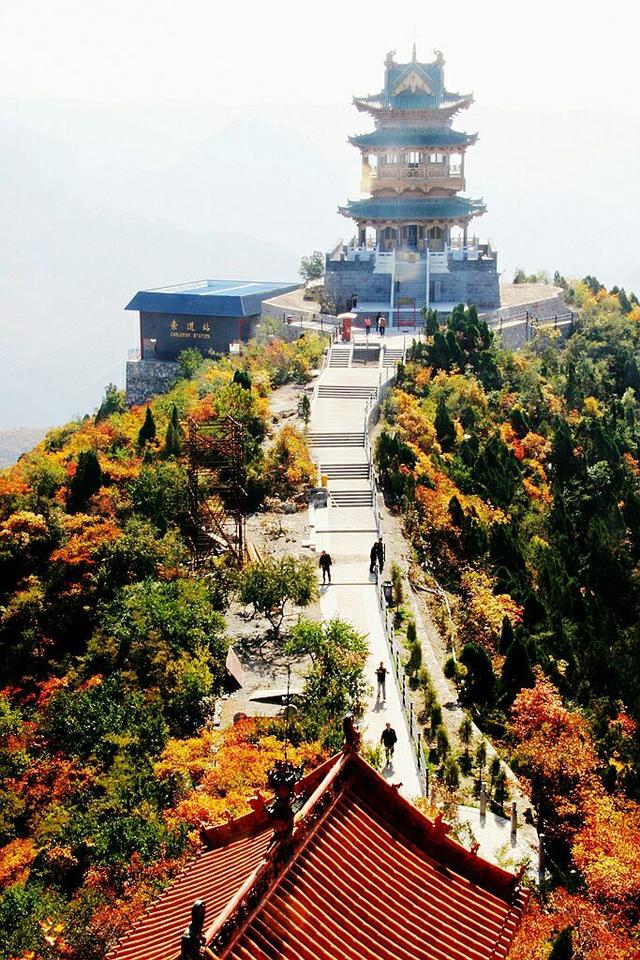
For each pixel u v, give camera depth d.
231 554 61.38
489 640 55.12
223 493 68.50
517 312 115.56
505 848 37.12
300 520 67.88
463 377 88.31
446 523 64.19
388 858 22.78
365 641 52.44
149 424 76.19
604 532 68.88
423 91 124.38
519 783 43.12
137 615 50.81
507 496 73.62
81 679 50.44
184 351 104.38
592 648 56.19
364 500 70.12
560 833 40.34
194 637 49.81
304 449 73.94
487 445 76.44
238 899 19.70
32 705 53.22
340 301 120.81
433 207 124.81
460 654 50.56
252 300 113.81
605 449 80.81
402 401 83.31
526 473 79.19
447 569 62.78
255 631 54.91
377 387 86.75
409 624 52.31
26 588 59.94
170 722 45.28
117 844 36.91
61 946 32.81
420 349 93.88
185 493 65.56
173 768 39.84
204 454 67.31
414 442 77.88
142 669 48.81
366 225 128.12
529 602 57.59
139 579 58.25
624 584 66.06
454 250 124.25
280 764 21.06
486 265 118.38
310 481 71.75
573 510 74.31
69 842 39.31
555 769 41.53
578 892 36.41
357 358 98.62
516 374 92.81
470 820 40.38
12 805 42.09
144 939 21.94
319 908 20.98
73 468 71.31
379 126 126.06
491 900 22.73
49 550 62.25
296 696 46.59
